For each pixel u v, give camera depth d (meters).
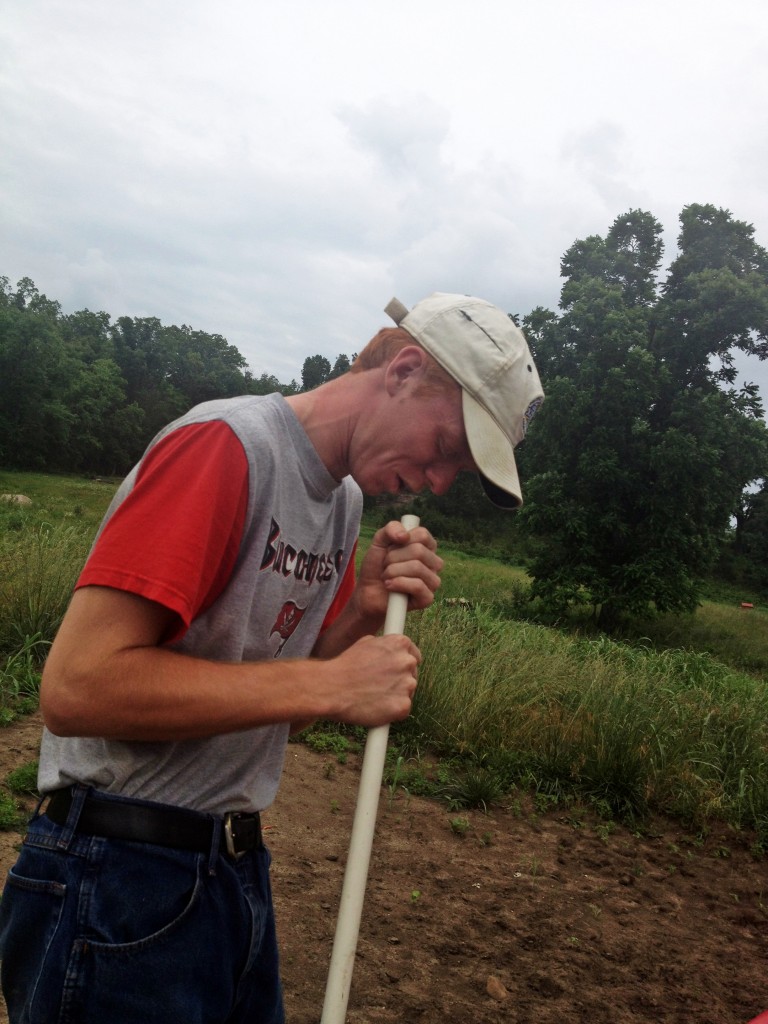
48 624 6.46
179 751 1.31
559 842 5.42
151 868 1.27
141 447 92.75
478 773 6.10
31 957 1.29
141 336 132.00
